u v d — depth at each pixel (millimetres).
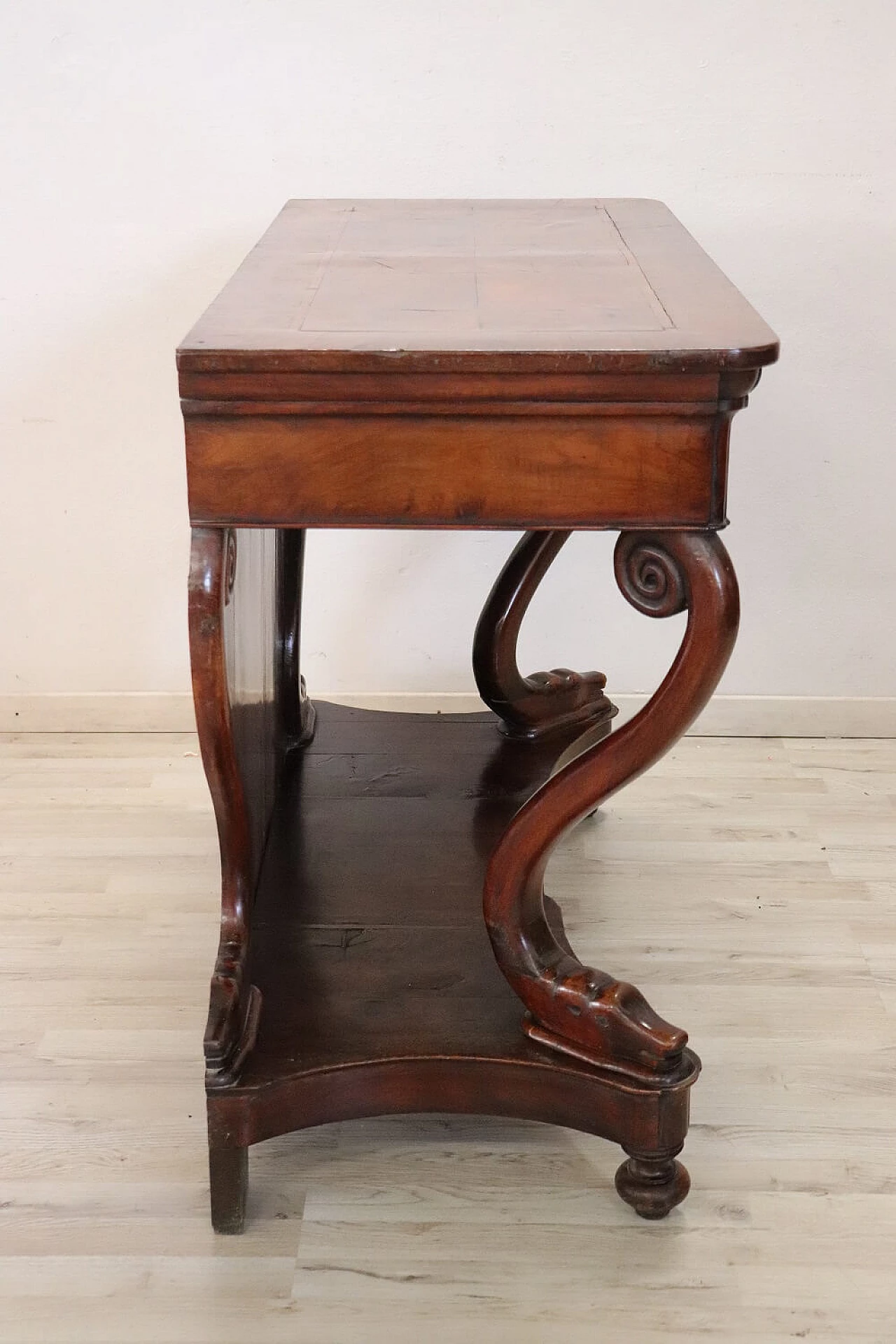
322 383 1284
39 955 2070
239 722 1618
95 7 2352
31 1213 1591
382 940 1789
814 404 2570
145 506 2658
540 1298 1481
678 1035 1523
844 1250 1545
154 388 2574
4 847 2375
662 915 2174
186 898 2229
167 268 2510
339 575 2691
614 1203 1616
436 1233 1568
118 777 2631
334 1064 1538
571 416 1312
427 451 1327
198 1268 1519
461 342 1280
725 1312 1464
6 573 2705
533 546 2256
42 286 2512
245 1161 1551
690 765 2682
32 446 2613
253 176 2461
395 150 2449
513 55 2389
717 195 2463
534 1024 1591
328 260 1687
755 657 2756
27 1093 1782
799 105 2400
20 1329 1437
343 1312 1462
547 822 1516
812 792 2576
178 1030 1905
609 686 2771
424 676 2775
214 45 2381
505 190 2475
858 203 2453
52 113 2414
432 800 2184
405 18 2367
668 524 1354
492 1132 1737
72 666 2779
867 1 2338
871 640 2734
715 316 1380
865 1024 1918
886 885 2264
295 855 2004
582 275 1594
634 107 2416
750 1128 1724
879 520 2646
